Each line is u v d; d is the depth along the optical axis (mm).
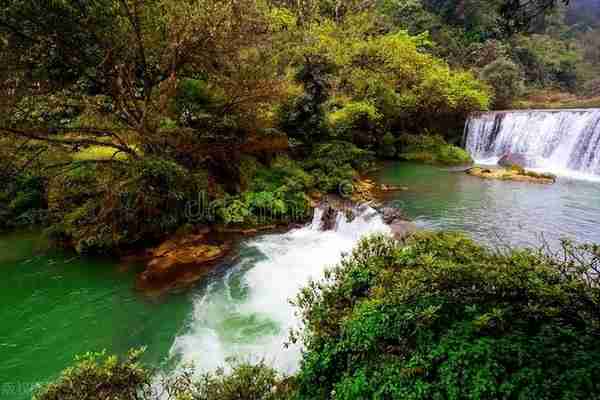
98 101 8523
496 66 24156
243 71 9516
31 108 7160
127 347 5340
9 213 9508
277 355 5098
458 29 27688
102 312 6133
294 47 13695
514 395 2055
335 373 3014
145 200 7996
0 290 6770
